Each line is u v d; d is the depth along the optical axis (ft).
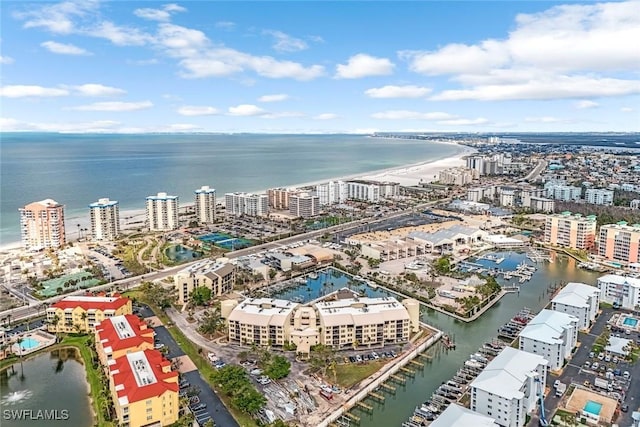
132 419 573.33
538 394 640.58
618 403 642.22
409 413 635.66
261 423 597.52
